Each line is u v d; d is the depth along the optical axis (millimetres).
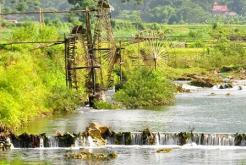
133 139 89938
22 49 131125
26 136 89188
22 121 102625
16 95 106250
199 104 131000
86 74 129750
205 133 89812
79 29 128500
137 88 127625
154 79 130750
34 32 148875
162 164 79000
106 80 141375
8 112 97938
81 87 129750
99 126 91625
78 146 89062
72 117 110812
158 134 89750
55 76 129250
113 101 128625
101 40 140125
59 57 137250
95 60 127688
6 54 122375
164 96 129625
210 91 163125
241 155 83188
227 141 88688
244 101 137125
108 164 79000
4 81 106375
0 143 88750
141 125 102000
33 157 82875
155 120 107688
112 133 90500
